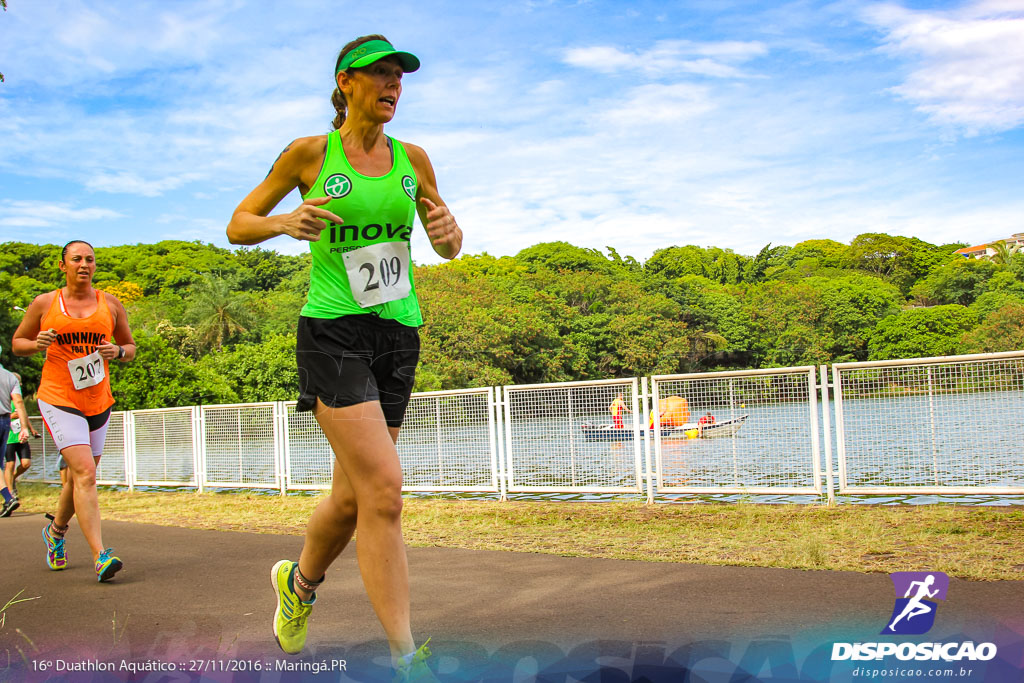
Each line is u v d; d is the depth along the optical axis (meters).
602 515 6.18
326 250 2.32
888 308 76.06
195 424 9.91
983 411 6.11
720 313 71.31
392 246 2.37
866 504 6.19
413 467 8.26
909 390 6.33
